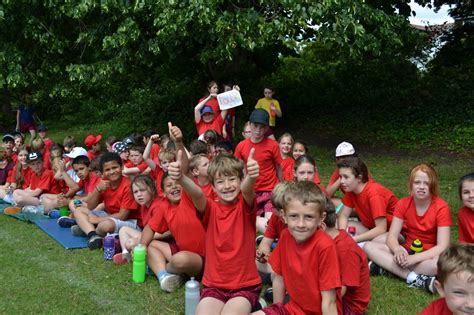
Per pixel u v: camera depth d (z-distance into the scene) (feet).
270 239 13.28
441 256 7.61
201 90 43.68
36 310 11.75
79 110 71.41
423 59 50.49
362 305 10.67
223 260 10.98
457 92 41.81
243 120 42.55
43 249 16.35
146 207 15.57
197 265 13.03
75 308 11.86
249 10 28.48
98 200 17.72
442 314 7.98
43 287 13.09
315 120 43.62
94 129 58.23
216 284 11.00
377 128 39.47
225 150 19.02
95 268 14.51
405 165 30.09
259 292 11.19
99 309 11.83
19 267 14.60
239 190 11.23
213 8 27.55
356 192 15.08
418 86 44.83
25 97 65.87
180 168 10.69
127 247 14.92
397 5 41.42
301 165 14.79
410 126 38.58
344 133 39.88
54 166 22.56
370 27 33.45
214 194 14.29
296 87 49.49
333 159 33.09
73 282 13.44
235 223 11.09
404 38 35.12
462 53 47.80
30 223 19.90
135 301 12.28
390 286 12.93
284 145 18.75
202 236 13.20
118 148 21.97
